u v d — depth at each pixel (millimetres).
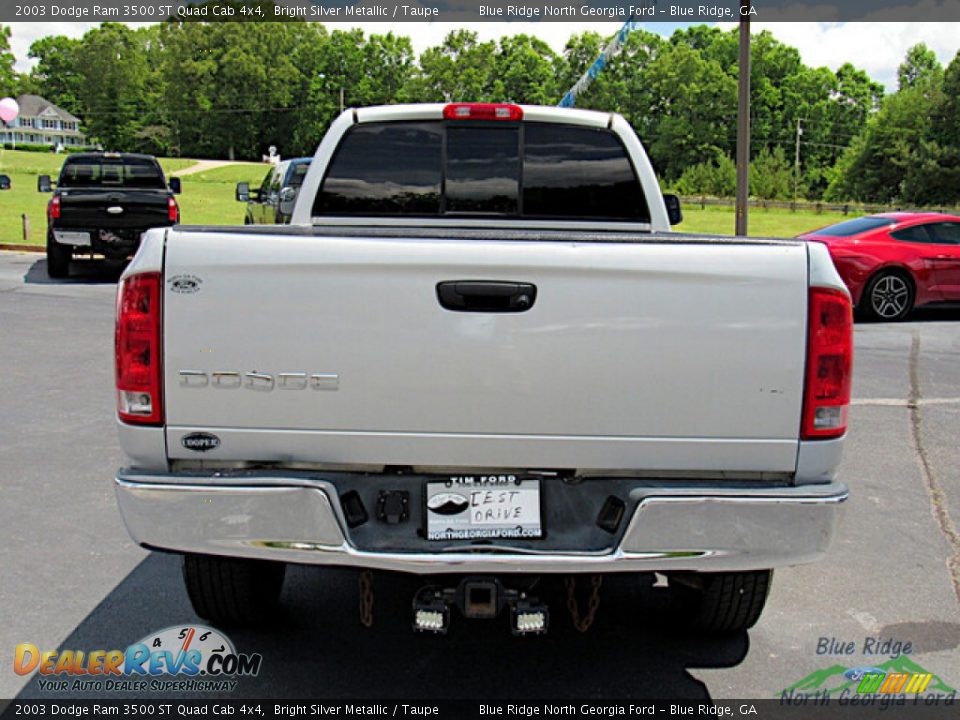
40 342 9945
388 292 2908
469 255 2887
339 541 2893
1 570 4367
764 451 2973
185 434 2959
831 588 4340
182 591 4188
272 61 133000
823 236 13078
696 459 2975
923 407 7855
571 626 3938
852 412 7652
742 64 15047
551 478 3043
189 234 2936
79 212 14812
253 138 133125
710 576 3555
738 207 15336
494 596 2957
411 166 4672
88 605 4031
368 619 3293
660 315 2916
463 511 3014
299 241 2912
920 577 4473
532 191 4730
